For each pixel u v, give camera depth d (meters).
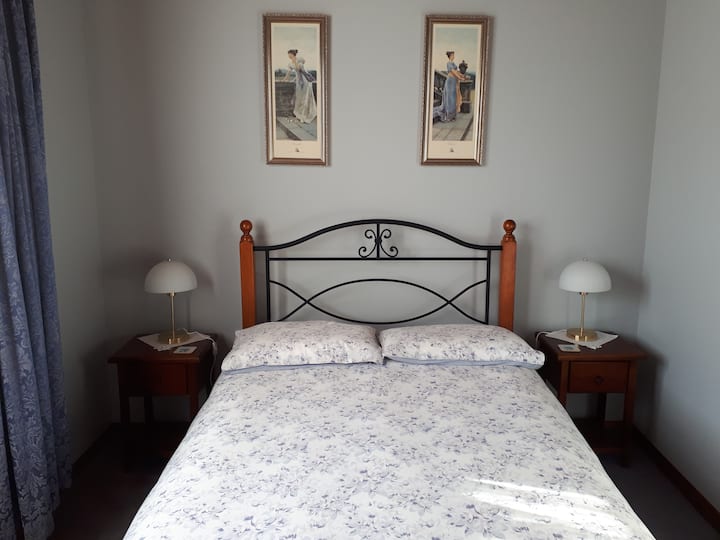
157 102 2.84
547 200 2.98
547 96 2.88
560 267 3.04
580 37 2.84
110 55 2.79
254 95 2.85
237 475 1.63
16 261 1.95
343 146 2.91
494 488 1.55
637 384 3.07
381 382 2.33
